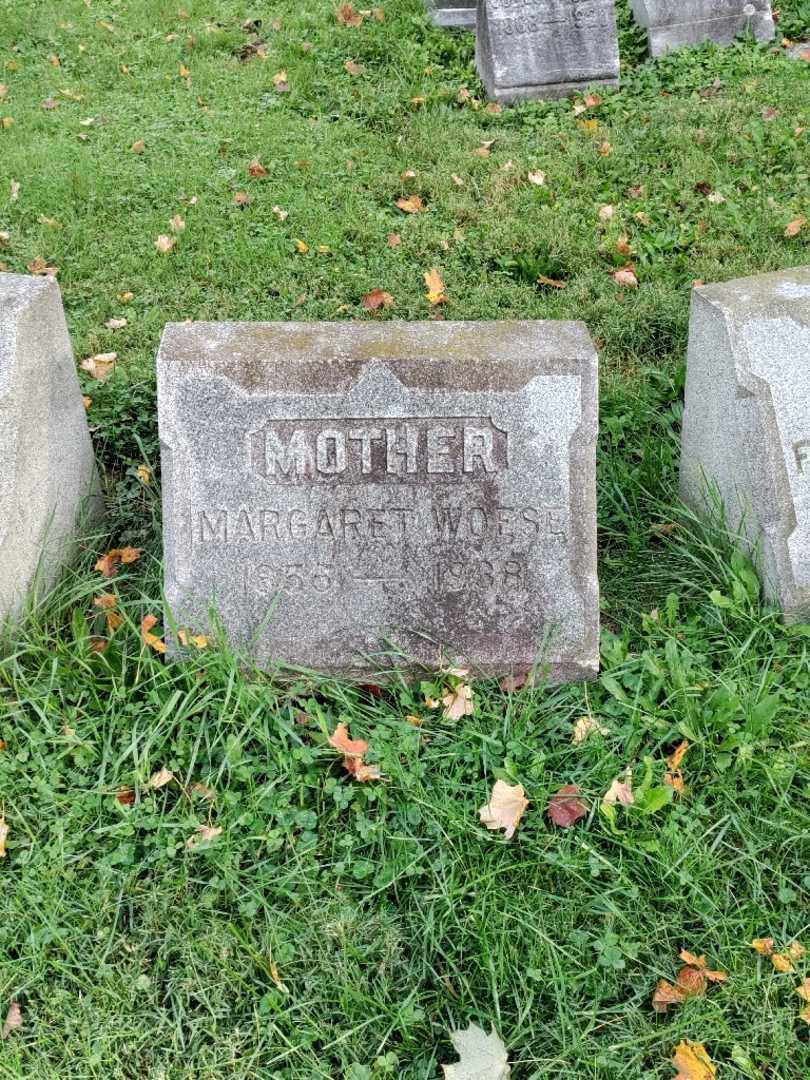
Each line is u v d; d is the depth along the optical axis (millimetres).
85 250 2311
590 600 1467
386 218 2396
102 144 2672
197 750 1367
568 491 1452
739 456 1570
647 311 2096
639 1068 1149
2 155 2615
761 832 1315
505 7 2807
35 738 1374
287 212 2400
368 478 1447
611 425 1854
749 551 1583
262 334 1485
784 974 1207
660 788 1308
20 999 1207
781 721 1411
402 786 1334
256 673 1436
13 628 1467
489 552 1460
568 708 1440
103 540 1702
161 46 3154
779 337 1550
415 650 1469
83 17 3336
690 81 2898
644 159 2555
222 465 1443
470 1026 1168
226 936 1237
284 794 1337
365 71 2982
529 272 2215
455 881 1269
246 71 3006
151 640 1441
